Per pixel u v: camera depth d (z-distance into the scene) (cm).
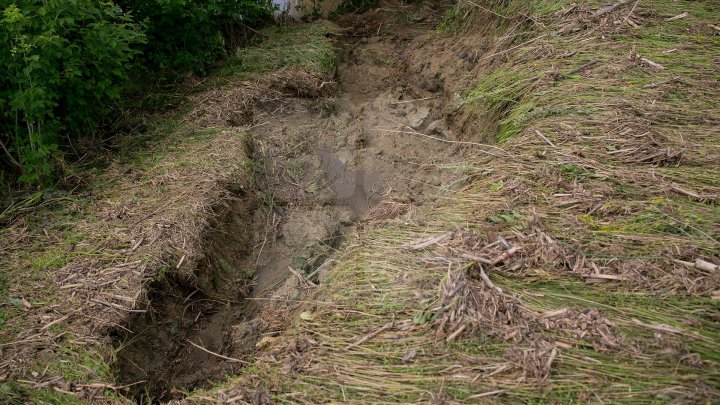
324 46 733
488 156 462
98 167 536
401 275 363
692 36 534
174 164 531
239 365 398
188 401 326
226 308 461
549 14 596
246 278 488
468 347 316
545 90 502
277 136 607
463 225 390
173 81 663
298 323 354
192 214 467
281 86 657
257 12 753
